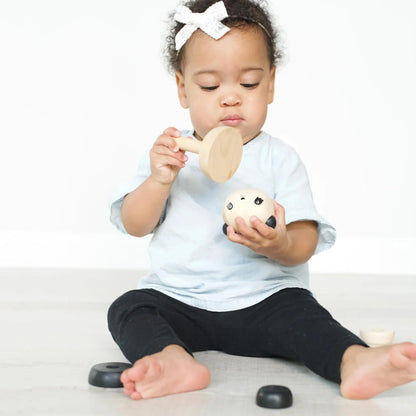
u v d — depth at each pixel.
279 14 2.99
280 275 1.41
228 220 1.27
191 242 1.42
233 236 1.25
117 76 2.99
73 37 3.00
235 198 1.27
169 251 1.43
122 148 3.00
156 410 1.08
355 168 2.99
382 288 2.37
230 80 1.39
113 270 2.78
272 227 1.26
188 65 1.43
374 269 2.92
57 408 1.10
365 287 2.39
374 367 1.10
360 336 1.52
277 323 1.31
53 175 3.01
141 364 1.09
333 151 3.00
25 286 2.30
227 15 1.40
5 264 2.97
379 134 2.98
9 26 3.00
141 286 1.46
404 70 2.96
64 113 3.00
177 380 1.14
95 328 1.67
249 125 1.41
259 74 1.41
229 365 1.33
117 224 1.52
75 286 2.32
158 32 2.97
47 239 2.99
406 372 1.08
